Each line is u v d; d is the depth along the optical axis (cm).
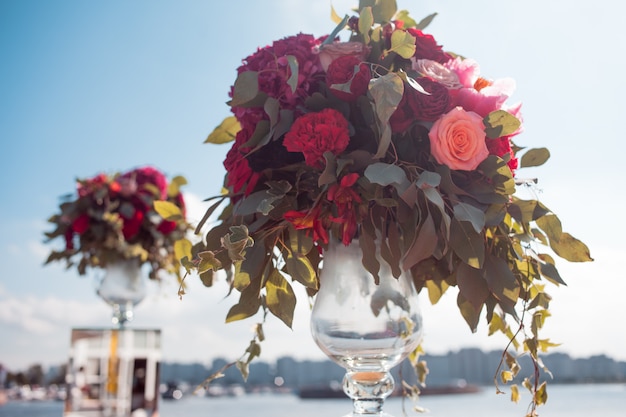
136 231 131
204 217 65
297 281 58
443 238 59
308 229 59
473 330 60
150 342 132
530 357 59
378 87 53
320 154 56
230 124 74
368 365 61
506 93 64
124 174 137
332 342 61
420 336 63
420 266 69
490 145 59
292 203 60
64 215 130
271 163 61
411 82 56
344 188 55
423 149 59
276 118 60
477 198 57
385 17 68
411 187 52
